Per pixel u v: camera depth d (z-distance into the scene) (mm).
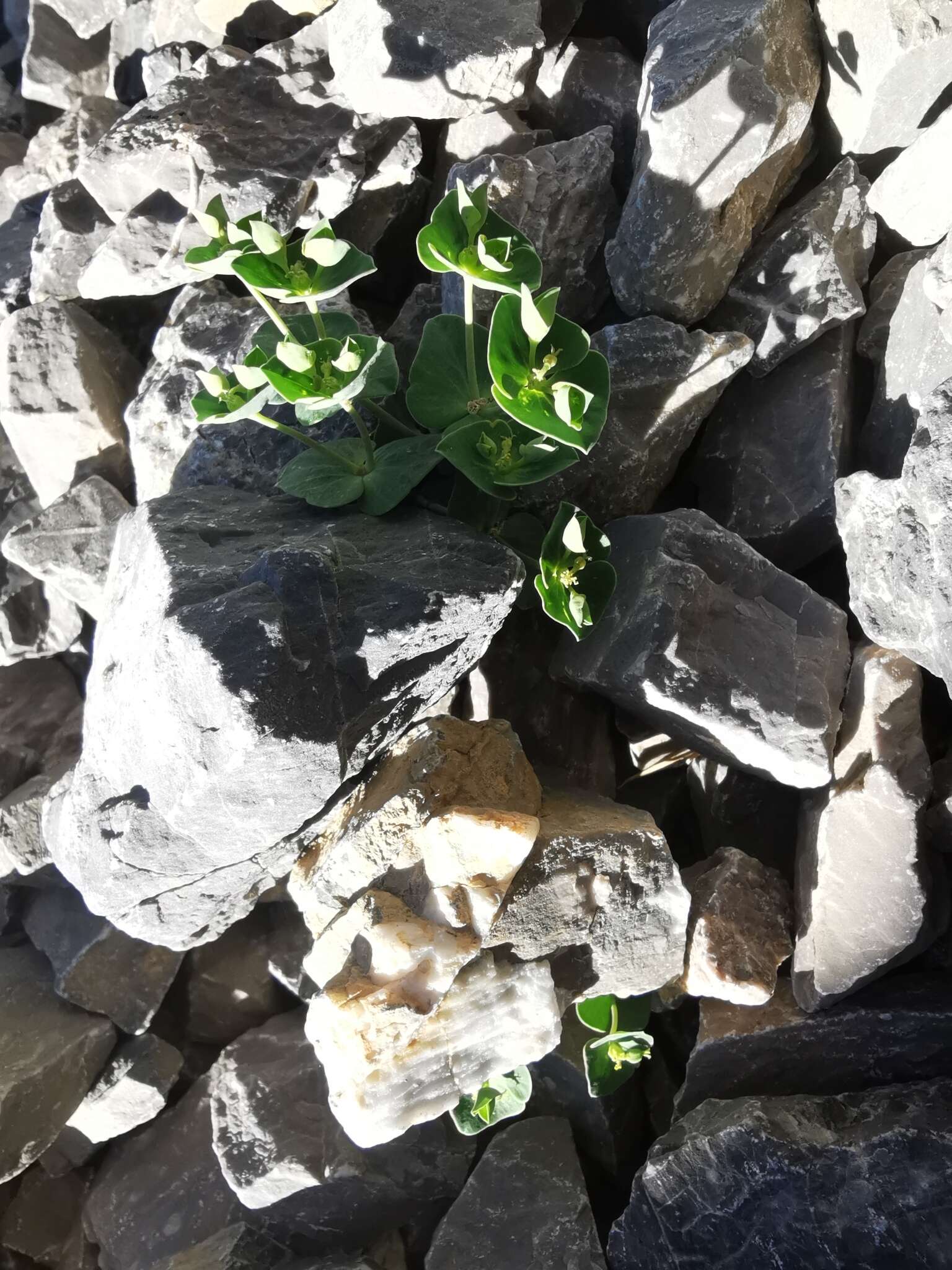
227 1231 209
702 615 171
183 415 209
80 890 177
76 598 233
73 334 237
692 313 192
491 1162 194
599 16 230
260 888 196
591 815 177
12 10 319
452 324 185
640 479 193
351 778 176
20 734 244
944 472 151
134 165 217
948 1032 164
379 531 172
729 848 193
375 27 198
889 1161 155
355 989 160
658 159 176
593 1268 176
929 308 173
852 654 180
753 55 170
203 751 146
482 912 160
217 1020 236
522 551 187
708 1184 166
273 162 214
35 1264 234
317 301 204
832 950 171
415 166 216
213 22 247
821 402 188
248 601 146
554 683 199
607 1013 189
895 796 165
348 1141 202
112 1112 230
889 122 187
